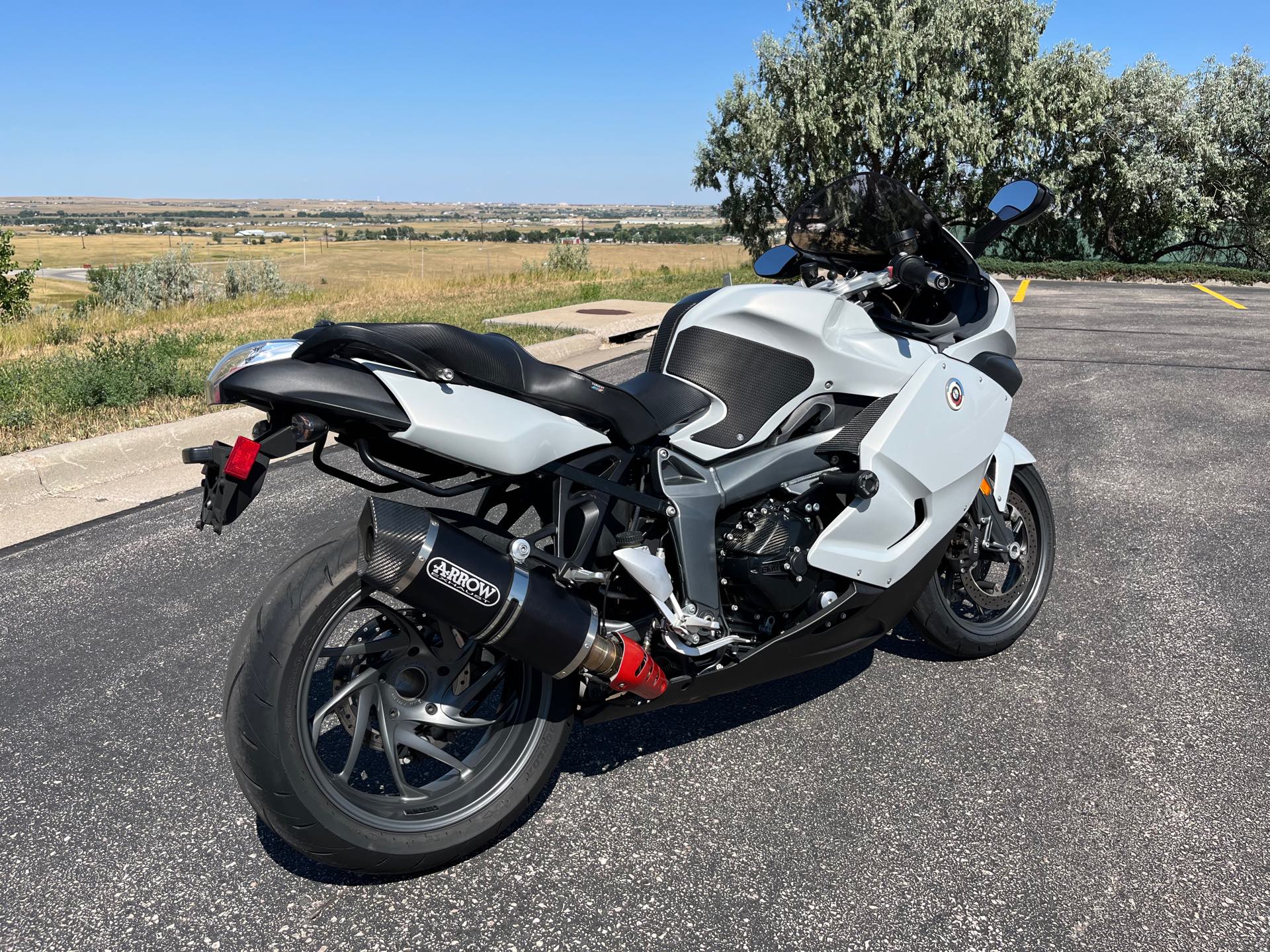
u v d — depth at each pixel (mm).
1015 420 7879
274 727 2285
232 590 4570
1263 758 3115
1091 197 35562
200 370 9461
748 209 37562
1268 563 4754
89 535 5328
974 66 35000
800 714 3438
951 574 3799
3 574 4797
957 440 3316
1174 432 7398
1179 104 33969
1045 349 11711
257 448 2182
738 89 36625
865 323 3234
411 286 21359
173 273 30391
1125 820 2811
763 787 3002
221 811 2922
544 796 2975
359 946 2363
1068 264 29391
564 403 2584
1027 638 4004
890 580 3176
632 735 3326
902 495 3156
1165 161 33312
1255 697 3494
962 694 3561
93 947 2367
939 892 2520
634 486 2914
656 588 2680
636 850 2713
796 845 2721
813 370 3070
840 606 3062
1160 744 3205
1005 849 2691
